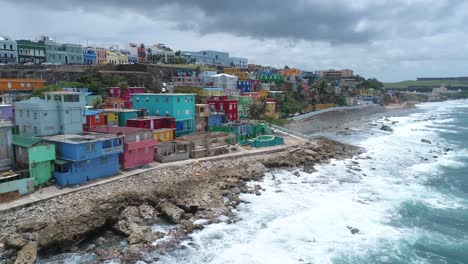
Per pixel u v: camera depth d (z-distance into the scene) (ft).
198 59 624.59
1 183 114.01
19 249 94.94
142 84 361.71
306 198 143.74
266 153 202.59
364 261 99.19
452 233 116.88
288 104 412.16
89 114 182.19
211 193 137.69
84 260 94.53
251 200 139.44
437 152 238.27
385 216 128.57
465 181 171.32
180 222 117.19
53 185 129.29
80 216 106.22
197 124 222.89
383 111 568.00
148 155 161.27
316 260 98.43
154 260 95.96
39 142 126.72
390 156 224.53
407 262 99.71
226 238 109.09
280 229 115.55
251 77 500.33
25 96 246.68
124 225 110.01
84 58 433.48
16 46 367.25
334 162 204.23
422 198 147.13
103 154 138.51
